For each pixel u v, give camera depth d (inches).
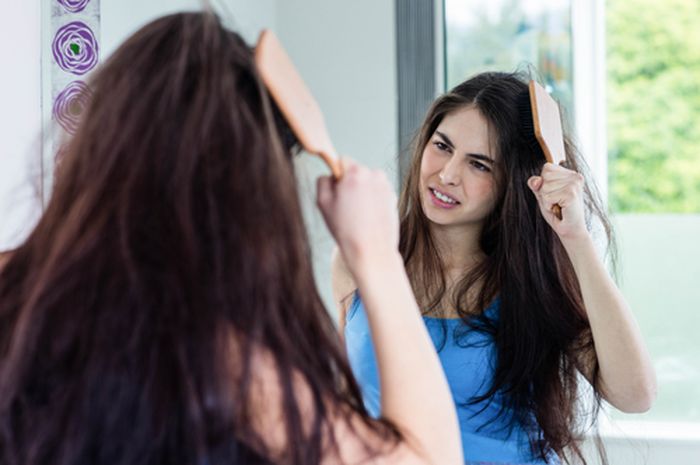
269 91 20.9
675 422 97.5
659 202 98.5
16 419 19.7
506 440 48.3
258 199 19.9
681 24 97.8
